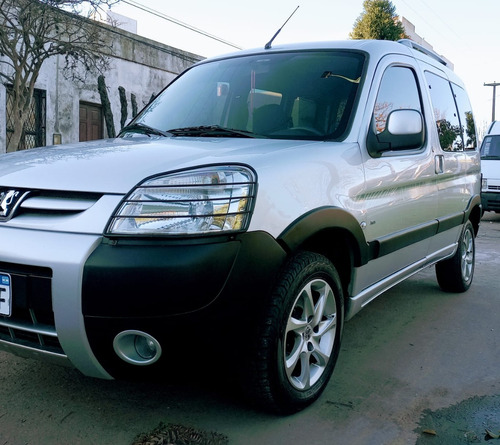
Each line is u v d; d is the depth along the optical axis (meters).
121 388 2.75
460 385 2.92
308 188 2.40
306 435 2.36
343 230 2.62
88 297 1.95
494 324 4.02
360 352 3.38
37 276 2.03
